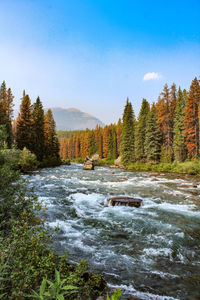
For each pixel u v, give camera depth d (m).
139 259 5.33
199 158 32.25
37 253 2.96
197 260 5.37
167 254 5.66
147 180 21.95
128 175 27.12
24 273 2.51
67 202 11.24
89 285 3.49
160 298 3.71
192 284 4.23
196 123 34.12
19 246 2.89
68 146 105.19
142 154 41.75
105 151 75.00
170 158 37.59
